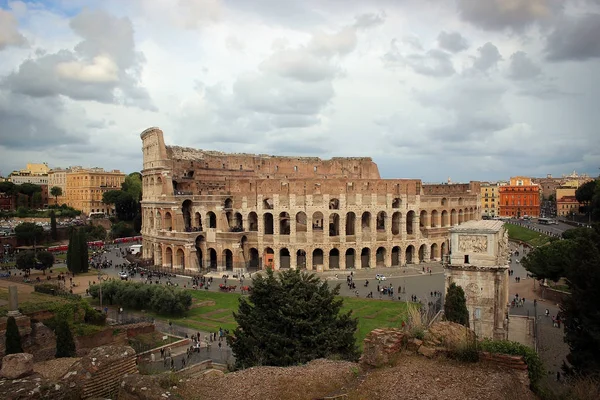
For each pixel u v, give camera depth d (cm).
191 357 5953
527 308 8412
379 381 2445
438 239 14112
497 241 5975
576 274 4566
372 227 13100
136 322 7212
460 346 2667
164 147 13450
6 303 6384
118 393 2384
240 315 4591
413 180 13575
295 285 4566
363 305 8762
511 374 2481
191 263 12394
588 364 4197
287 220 14650
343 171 17512
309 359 3959
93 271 12306
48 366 4106
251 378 2670
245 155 17100
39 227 16862
